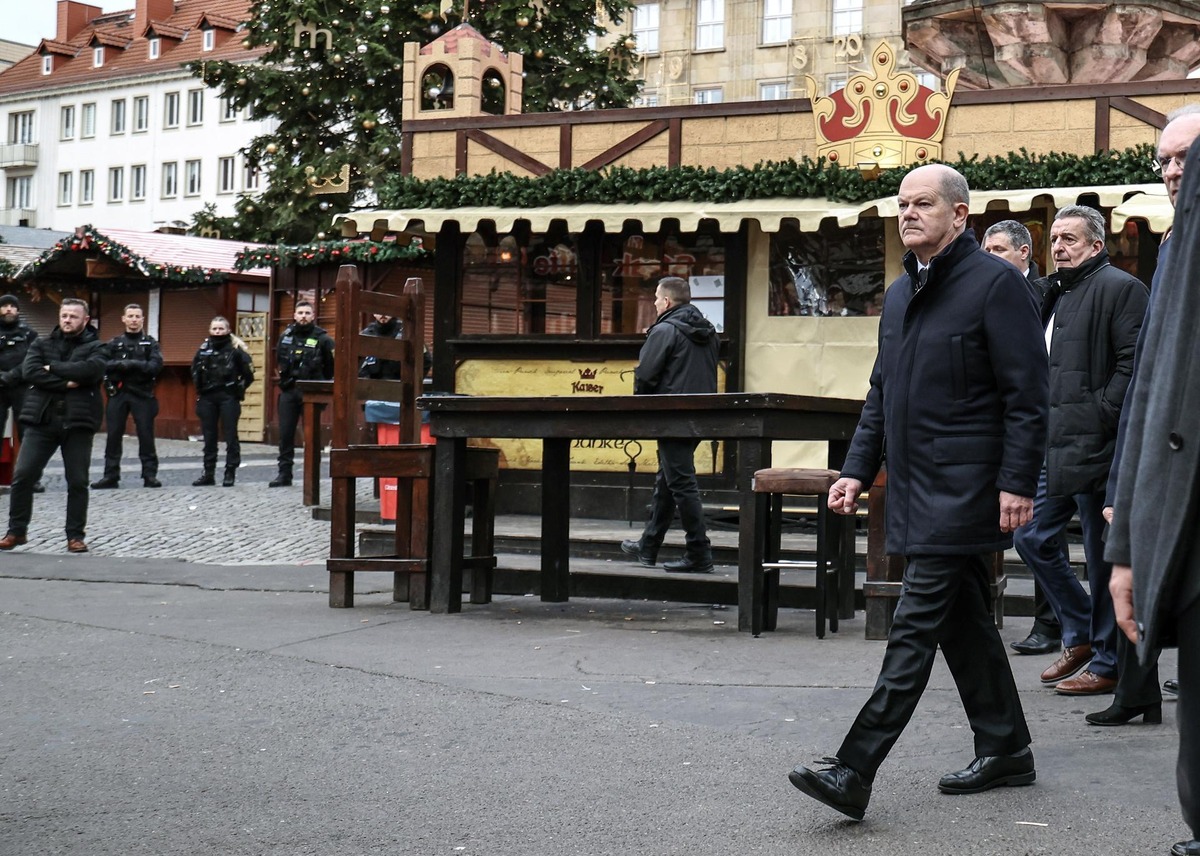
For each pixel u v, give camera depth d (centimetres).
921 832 443
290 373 1738
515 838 446
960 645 487
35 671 723
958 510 463
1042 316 679
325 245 2603
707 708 619
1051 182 1186
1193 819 305
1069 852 421
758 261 1326
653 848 434
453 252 1409
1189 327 301
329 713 621
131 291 3150
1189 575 299
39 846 444
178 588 1040
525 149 1396
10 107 8262
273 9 3275
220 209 7381
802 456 1318
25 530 1295
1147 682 576
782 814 465
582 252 1366
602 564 1048
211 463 1775
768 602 834
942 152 1257
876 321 1295
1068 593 667
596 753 547
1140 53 1458
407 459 924
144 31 7838
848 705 622
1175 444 298
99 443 2695
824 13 4969
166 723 607
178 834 455
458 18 3167
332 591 939
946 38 1503
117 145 7819
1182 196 312
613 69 3316
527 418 876
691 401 818
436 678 691
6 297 1772
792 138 1302
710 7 5141
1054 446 634
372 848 439
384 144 3153
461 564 917
